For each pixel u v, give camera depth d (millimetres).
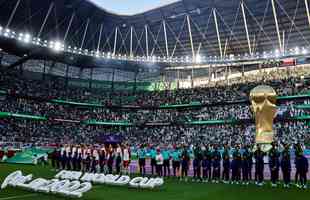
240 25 55969
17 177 17719
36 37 55625
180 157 24172
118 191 16641
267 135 29656
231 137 50781
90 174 19734
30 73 65375
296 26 53500
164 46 66062
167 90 69000
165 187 18219
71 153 28609
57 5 51188
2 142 44531
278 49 58625
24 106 58375
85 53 60531
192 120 58656
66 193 14695
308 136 44344
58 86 67625
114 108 67688
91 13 55875
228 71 67438
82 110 65812
